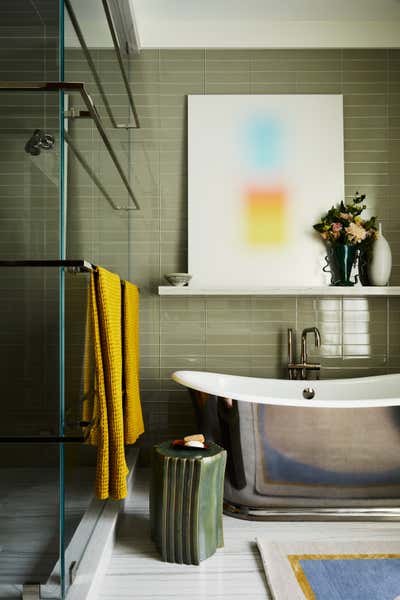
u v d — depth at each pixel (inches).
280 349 131.6
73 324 64.5
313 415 97.3
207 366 131.7
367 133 133.3
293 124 132.2
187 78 133.3
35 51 60.1
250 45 132.2
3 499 60.6
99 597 70.0
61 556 60.7
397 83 133.2
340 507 99.4
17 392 60.4
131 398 103.7
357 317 132.5
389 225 133.3
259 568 78.5
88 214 74.9
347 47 132.6
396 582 72.4
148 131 133.2
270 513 98.3
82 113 70.2
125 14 116.0
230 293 124.3
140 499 108.0
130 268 132.3
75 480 67.2
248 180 131.3
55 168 60.4
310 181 131.3
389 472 98.5
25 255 60.3
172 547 80.3
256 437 97.4
